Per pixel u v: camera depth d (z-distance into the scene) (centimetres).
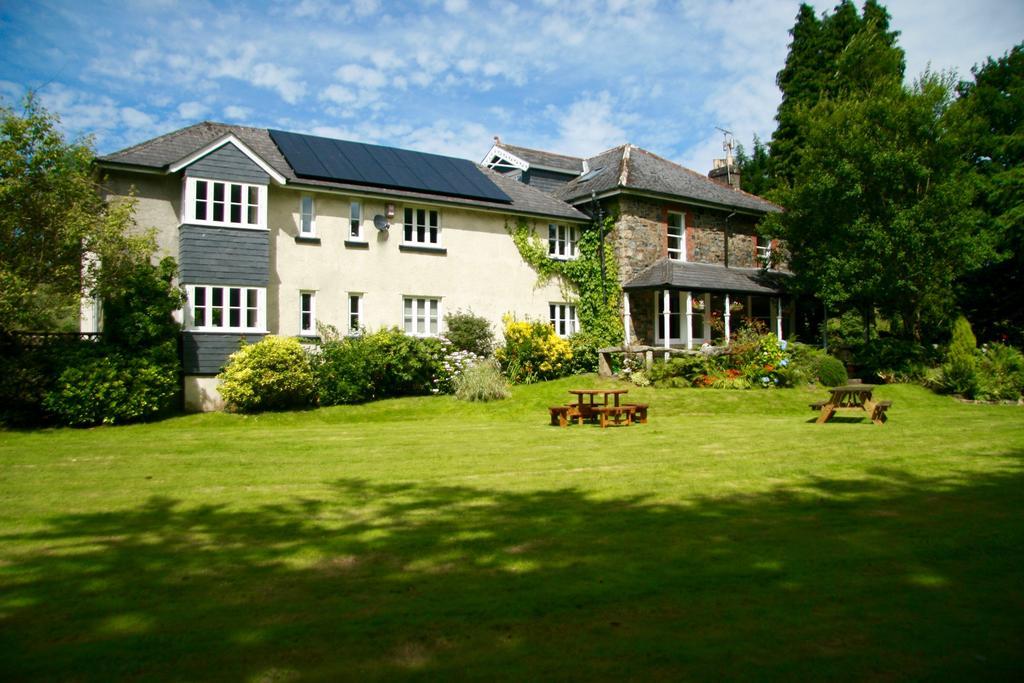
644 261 2402
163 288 1539
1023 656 332
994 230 2336
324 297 1920
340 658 335
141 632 368
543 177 2736
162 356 1536
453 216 2162
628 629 365
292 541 541
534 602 405
